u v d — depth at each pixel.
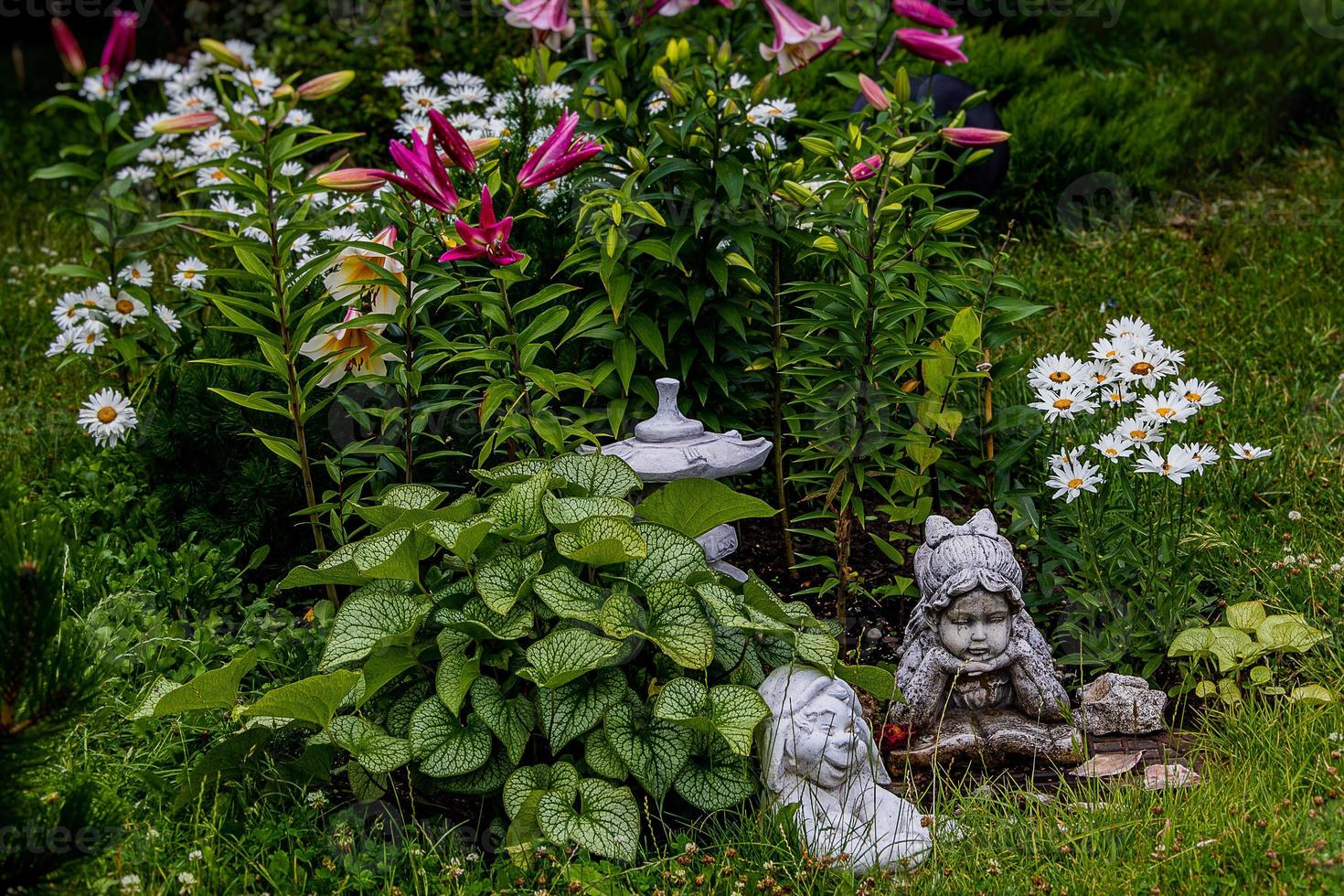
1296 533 3.89
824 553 3.97
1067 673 3.45
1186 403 3.37
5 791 2.21
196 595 3.66
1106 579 3.49
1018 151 6.45
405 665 2.92
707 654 2.76
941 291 3.70
